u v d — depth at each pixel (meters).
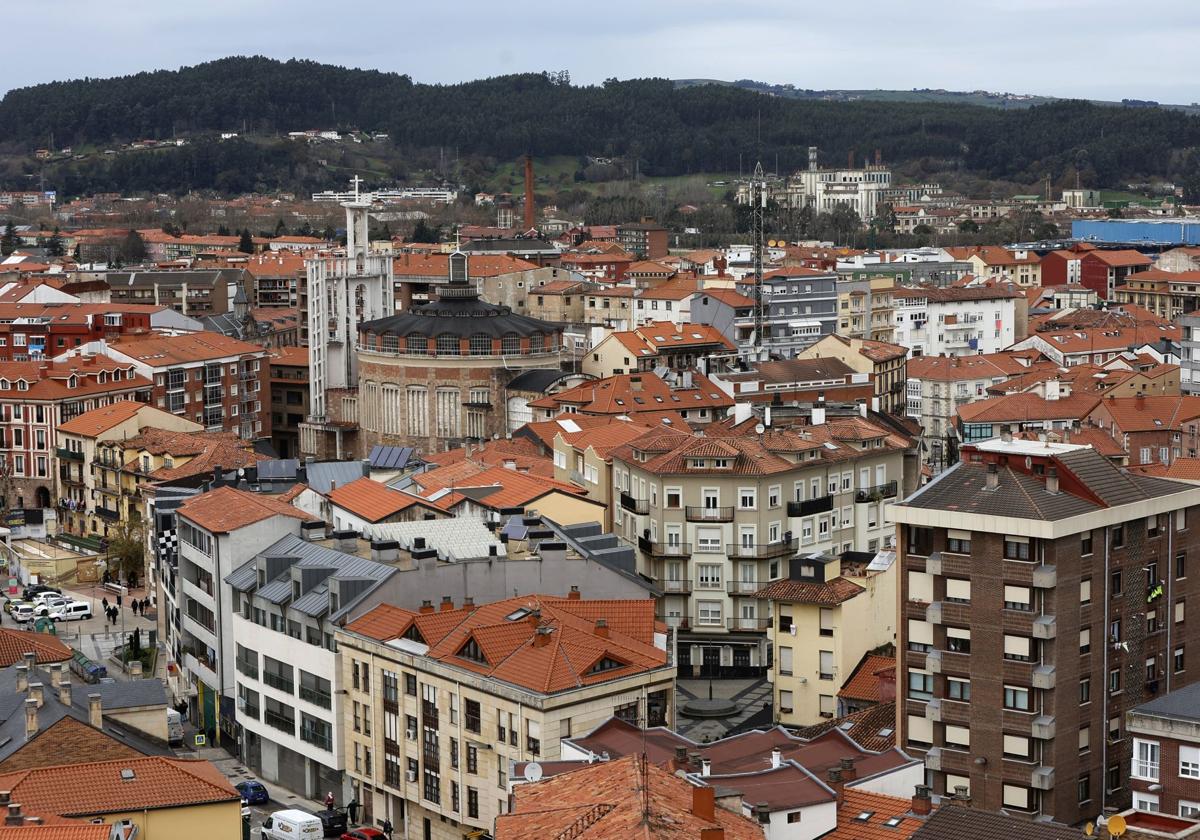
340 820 165.12
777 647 188.38
